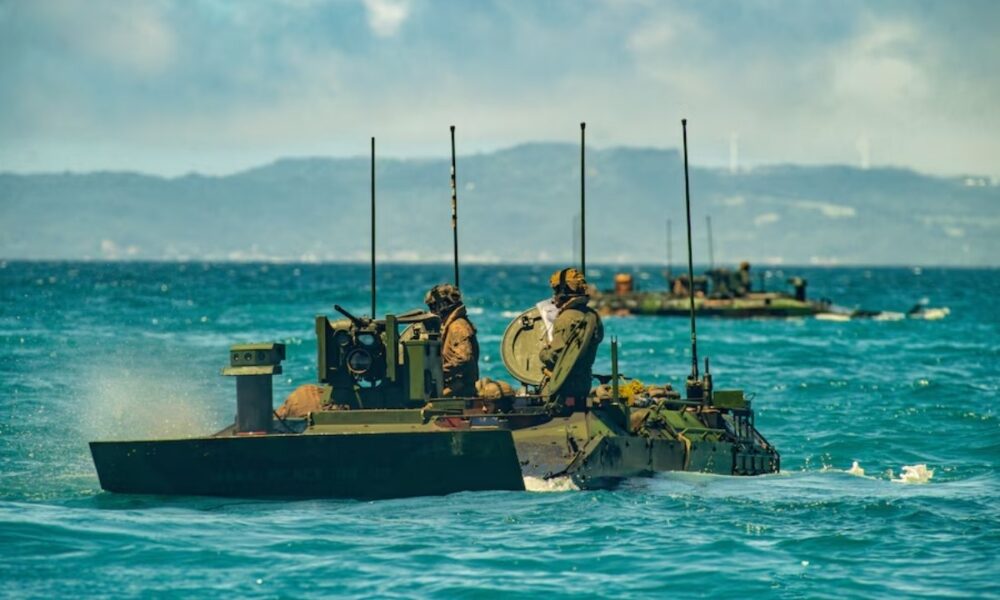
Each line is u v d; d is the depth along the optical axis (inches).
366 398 3127.5
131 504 2871.6
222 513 2785.4
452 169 3508.9
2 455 3690.9
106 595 2204.7
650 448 3255.4
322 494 2881.4
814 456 4092.0
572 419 3137.3
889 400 5664.4
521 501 2883.9
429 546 2522.1
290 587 2257.6
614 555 2476.6
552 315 3398.1
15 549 2463.1
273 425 3090.6
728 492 3122.5
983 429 4672.7
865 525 2770.7
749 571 2385.6
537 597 2215.8
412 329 3358.8
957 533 2711.6
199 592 2224.4
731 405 3617.1
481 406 3144.7
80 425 4330.7
